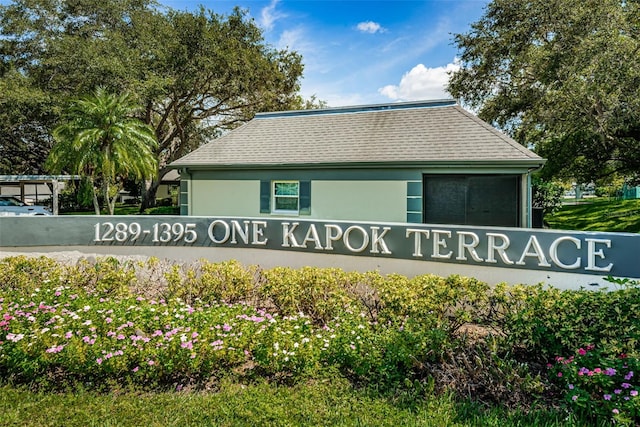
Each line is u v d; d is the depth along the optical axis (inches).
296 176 471.2
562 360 135.8
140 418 126.3
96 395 139.6
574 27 606.9
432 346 148.9
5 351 148.9
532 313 155.9
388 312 181.2
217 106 1039.6
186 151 1206.9
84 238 353.4
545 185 769.6
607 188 921.5
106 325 163.5
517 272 222.7
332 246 281.4
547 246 214.5
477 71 830.5
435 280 198.2
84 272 250.7
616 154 689.6
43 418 126.6
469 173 410.3
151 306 185.6
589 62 543.5
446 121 467.8
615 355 130.5
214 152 526.3
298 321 177.6
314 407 130.3
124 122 666.2
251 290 230.5
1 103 810.8
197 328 163.9
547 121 632.4
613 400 118.2
